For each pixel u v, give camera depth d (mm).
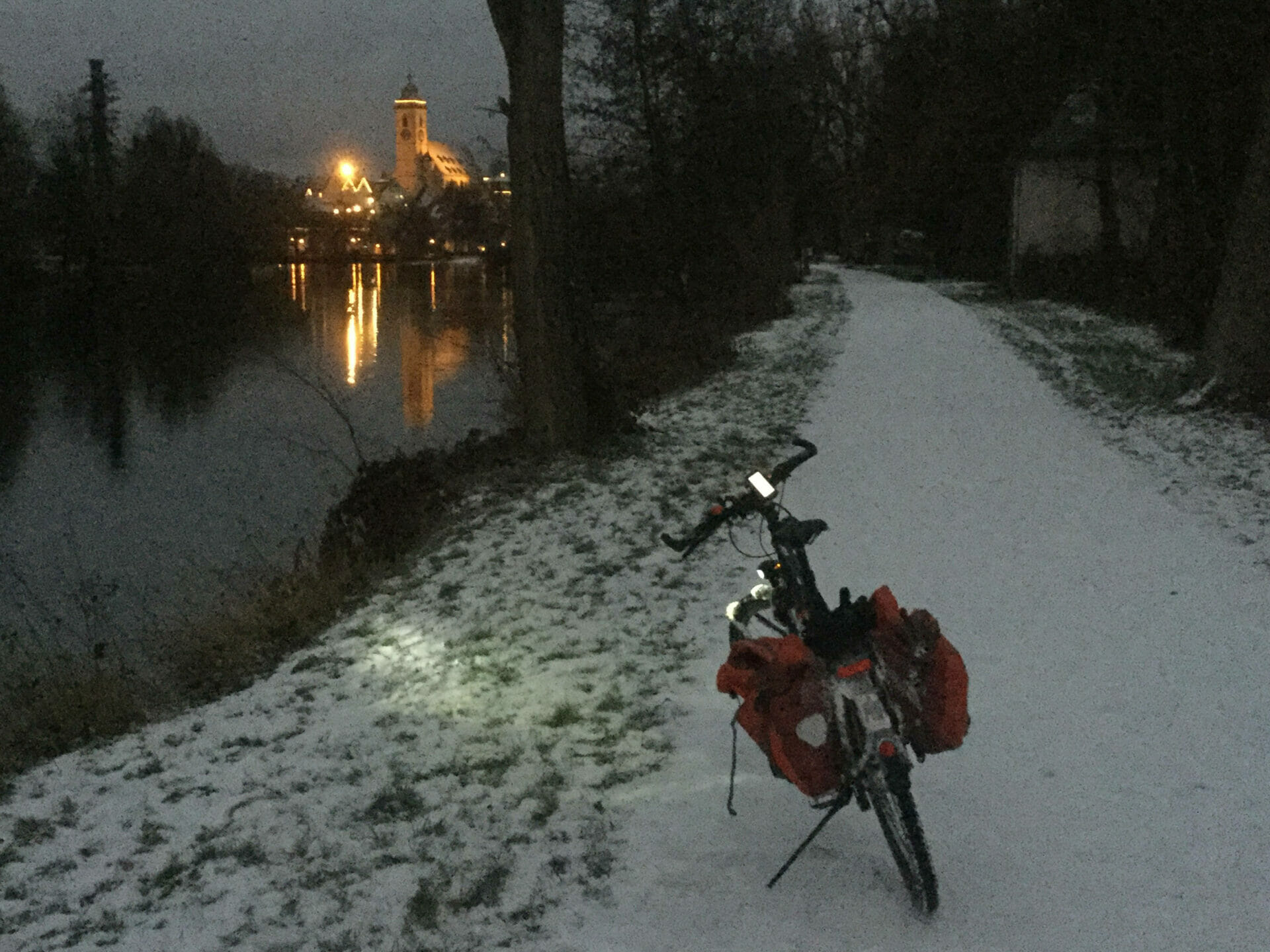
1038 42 36344
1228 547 8852
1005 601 7891
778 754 4188
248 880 4852
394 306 63781
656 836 4945
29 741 7227
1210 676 6410
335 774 5801
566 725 6211
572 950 4152
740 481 11938
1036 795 5152
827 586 8383
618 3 29000
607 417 13602
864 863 4656
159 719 7496
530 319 13070
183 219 85500
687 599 8312
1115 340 23281
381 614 8570
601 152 29766
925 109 49656
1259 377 14312
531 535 10195
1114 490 10977
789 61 32062
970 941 4074
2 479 22609
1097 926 4141
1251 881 4379
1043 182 38688
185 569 13781
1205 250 20688
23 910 4781
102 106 84938
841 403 16656
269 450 22906
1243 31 19078
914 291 40844
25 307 73312
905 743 4230
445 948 4203
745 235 29969
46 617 11656
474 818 5199
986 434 14055
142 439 27234
